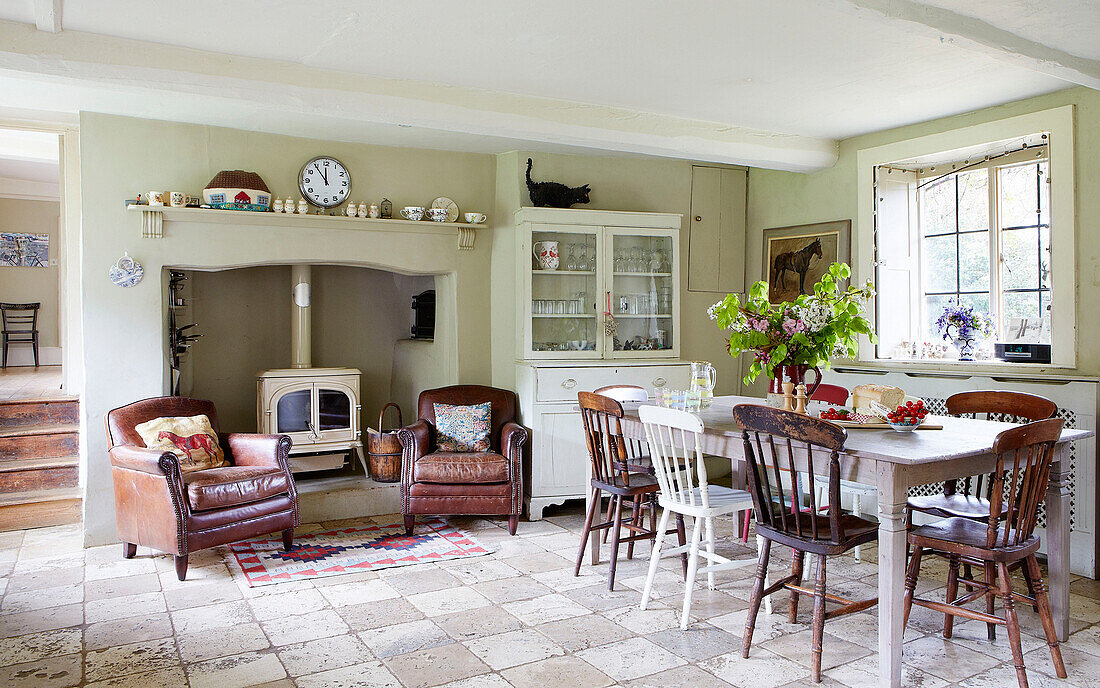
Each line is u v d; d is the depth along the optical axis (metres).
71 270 5.59
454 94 3.97
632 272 5.62
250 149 4.93
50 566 4.12
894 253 5.16
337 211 5.15
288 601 3.59
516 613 3.42
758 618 3.36
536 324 5.43
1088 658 2.92
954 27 3.00
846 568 4.03
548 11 2.99
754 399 4.34
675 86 4.00
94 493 4.51
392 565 4.13
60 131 5.27
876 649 3.02
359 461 6.04
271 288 6.07
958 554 2.76
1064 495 3.06
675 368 5.50
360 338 6.48
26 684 2.74
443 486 4.71
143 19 3.05
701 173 6.01
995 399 3.64
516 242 5.48
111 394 4.57
